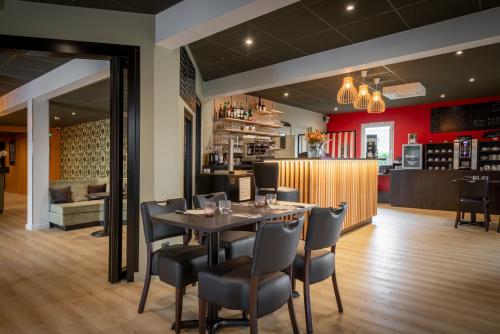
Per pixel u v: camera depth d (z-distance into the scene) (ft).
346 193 19.31
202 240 10.09
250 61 19.16
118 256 11.68
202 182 20.36
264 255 6.40
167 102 12.50
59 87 17.84
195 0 10.87
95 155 36.04
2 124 39.19
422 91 24.47
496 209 26.13
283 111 32.32
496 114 28.96
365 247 16.19
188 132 18.63
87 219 21.52
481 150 29.12
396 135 34.47
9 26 10.77
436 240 17.65
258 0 9.37
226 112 24.99
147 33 12.00
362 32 15.07
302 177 16.88
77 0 10.94
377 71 21.08
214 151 24.73
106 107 27.89
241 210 9.23
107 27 11.59
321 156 19.26
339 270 12.78
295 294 10.19
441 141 31.83
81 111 29.86
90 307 9.63
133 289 11.02
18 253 15.40
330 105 33.01
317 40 15.96
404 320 8.83
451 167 30.78
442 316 9.06
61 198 22.35
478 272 12.58
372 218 24.14
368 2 12.30
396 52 15.14
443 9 12.86
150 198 11.94
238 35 15.35
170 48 12.56
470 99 30.32
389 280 11.74
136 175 11.79
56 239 18.21
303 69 18.37
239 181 19.83
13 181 47.24
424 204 29.40
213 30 11.14
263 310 6.60
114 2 11.14
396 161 33.83
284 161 17.56
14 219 24.61
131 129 11.76
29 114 21.11
